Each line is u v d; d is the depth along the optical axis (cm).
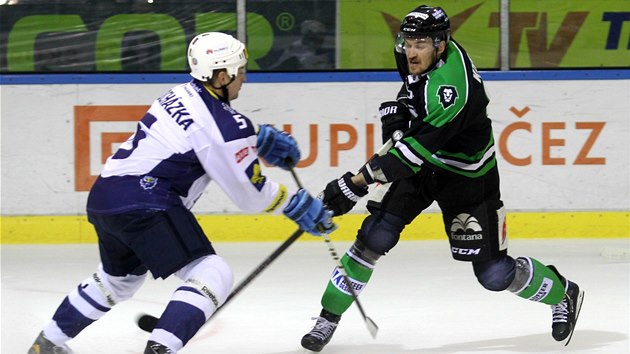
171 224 886
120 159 905
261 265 960
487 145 1029
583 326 1188
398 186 1052
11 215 1819
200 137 882
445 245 1772
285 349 1091
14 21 1844
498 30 1858
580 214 1831
